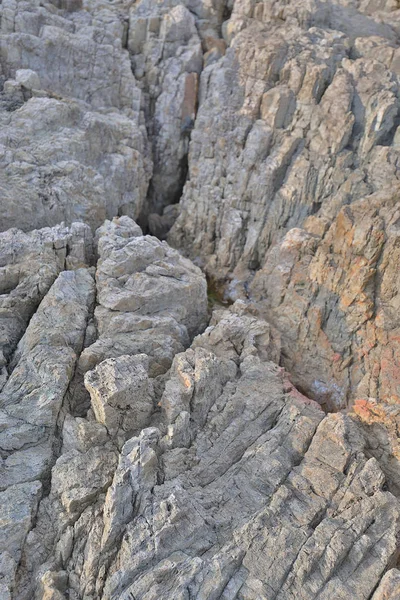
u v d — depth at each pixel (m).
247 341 18.88
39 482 13.82
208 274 25.41
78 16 29.08
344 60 24.72
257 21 28.11
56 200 22.03
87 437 14.42
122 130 25.86
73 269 20.12
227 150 25.64
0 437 14.48
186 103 27.66
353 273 19.88
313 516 13.01
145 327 18.08
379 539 12.59
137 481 13.06
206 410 15.84
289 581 11.73
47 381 15.45
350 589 11.72
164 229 28.41
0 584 11.88
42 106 23.97
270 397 16.36
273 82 25.12
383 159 22.28
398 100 23.14
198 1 29.95
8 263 19.38
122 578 11.63
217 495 13.51
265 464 14.23
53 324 17.27
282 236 24.22
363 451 15.21
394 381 18.09
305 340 20.66
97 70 27.53
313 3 27.45
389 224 19.53
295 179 23.77
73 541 12.75
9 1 26.73
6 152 22.08
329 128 23.38
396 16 28.89
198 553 12.28
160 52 28.59
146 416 15.25
